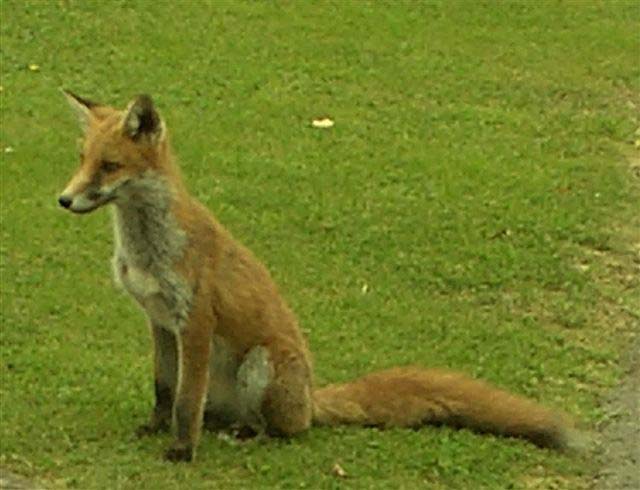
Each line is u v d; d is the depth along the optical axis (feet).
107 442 35.24
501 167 55.06
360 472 34.24
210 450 34.88
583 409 38.32
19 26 65.77
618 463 35.60
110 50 64.39
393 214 50.67
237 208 50.78
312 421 35.78
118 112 34.06
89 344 40.88
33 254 46.60
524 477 34.58
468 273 46.34
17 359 39.45
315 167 54.39
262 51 65.36
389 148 56.54
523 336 42.37
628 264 47.67
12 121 57.31
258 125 58.18
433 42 67.62
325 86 62.39
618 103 62.44
